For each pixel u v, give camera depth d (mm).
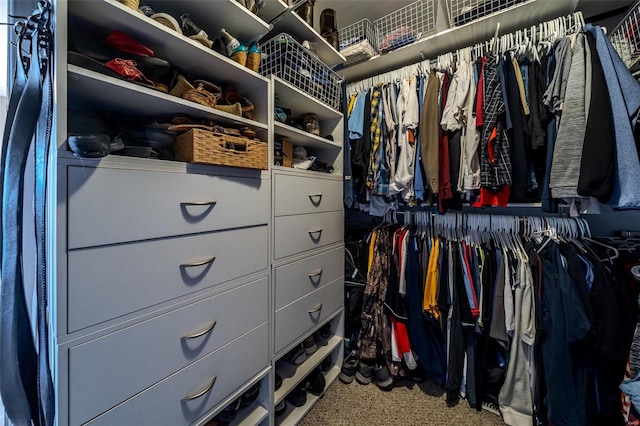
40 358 566
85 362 574
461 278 1310
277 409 1167
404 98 1369
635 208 813
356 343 1614
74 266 553
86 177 568
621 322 961
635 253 1128
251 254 978
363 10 1725
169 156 808
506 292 1191
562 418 1014
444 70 1325
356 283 1608
